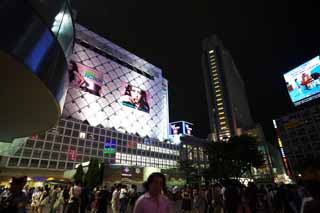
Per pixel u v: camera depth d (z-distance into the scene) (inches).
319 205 84.8
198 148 3641.7
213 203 474.3
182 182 2171.5
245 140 1494.8
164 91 4891.7
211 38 6451.8
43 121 335.3
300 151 2908.5
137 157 3137.3
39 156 2245.3
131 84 4097.0
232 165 1470.2
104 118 3358.8
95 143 2773.1
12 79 220.7
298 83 2908.5
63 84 281.4
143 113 4042.8
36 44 211.8
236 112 5280.5
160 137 4192.9
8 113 307.9
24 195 185.8
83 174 1457.9
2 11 177.0
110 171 1929.1
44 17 228.5
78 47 3484.3
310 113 2903.5
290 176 2972.4
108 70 3796.8
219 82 5649.6
